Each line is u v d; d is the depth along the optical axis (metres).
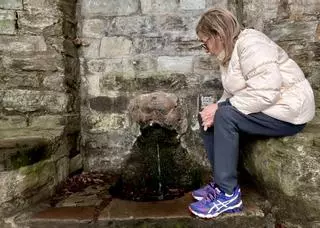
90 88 2.82
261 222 1.79
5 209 1.87
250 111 1.74
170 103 2.61
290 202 1.82
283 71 1.78
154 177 2.53
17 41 2.44
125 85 2.80
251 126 1.80
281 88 1.76
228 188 1.79
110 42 2.80
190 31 2.79
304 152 1.77
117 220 1.79
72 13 2.73
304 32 2.64
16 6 2.42
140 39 2.80
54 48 2.48
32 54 2.45
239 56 1.78
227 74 1.86
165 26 2.79
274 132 1.82
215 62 2.77
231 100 1.80
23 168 1.94
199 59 2.79
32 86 2.46
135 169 2.58
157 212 1.84
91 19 2.81
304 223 1.80
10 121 2.42
